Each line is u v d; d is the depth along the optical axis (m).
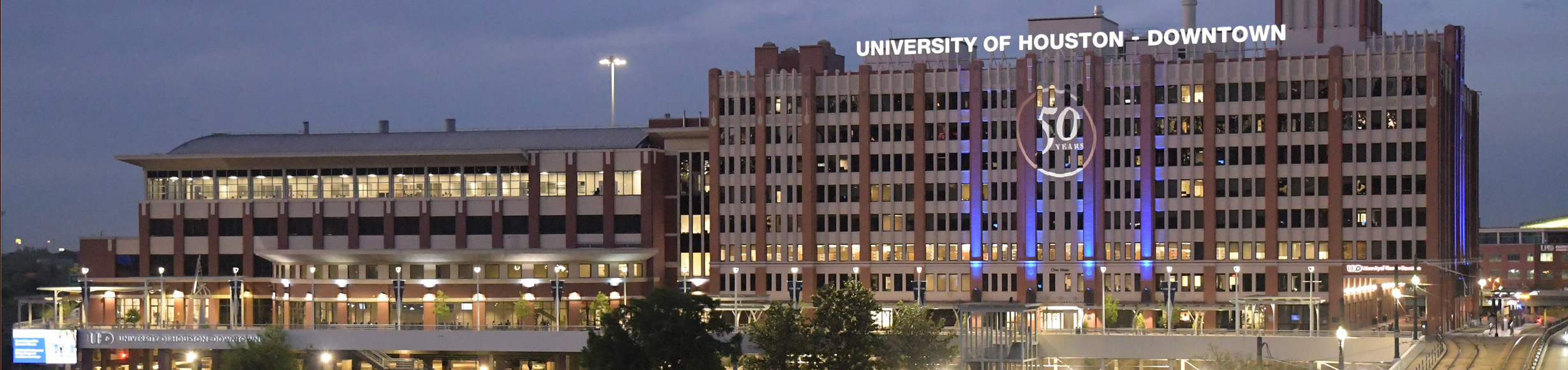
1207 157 159.38
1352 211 155.62
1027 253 164.25
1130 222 161.75
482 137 181.25
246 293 176.38
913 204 167.38
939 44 169.62
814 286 168.50
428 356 148.25
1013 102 165.50
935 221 167.00
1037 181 164.50
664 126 180.62
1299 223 157.00
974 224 165.88
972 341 119.44
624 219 170.88
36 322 168.62
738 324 141.75
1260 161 158.38
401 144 181.62
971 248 165.88
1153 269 160.75
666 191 173.88
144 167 180.88
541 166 172.38
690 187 173.75
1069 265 163.12
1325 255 156.12
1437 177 153.12
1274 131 157.50
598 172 171.38
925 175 167.25
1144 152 161.25
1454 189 168.62
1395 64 155.00
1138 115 161.88
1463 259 175.62
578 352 139.12
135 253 180.38
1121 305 160.88
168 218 179.25
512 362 147.12
